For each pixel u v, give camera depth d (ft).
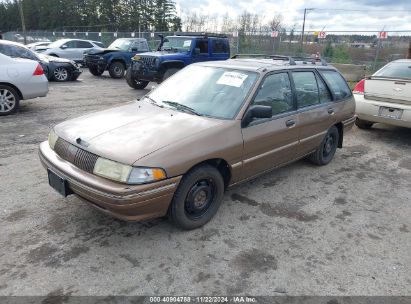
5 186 13.79
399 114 21.04
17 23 253.24
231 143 11.50
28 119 24.08
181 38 39.88
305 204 13.65
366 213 13.23
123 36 103.14
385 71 23.29
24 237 10.59
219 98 12.82
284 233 11.55
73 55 61.05
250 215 12.57
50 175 11.14
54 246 10.24
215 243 10.78
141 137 10.41
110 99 33.14
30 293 8.48
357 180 16.33
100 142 10.25
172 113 12.35
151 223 11.66
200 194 11.25
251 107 12.03
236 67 13.91
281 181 15.70
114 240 10.65
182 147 10.20
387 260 10.39
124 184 9.32
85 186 9.75
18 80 24.64
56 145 11.27
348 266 10.03
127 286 8.85
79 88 39.58
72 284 8.82
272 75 13.55
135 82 39.99
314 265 10.00
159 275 9.28
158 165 9.61
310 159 17.43
